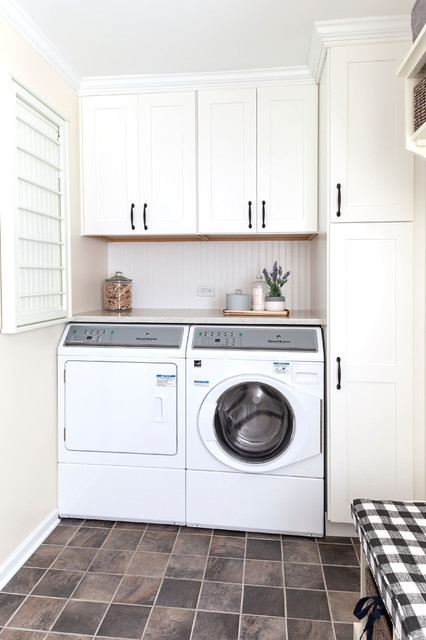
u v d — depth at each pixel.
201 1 1.78
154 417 2.21
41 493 2.13
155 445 2.22
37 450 2.10
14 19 1.80
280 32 2.00
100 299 2.83
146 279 2.93
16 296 1.78
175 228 2.45
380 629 1.28
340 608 1.68
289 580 1.84
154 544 2.09
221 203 2.42
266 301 2.51
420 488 2.07
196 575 1.87
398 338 2.03
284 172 2.37
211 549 2.05
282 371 2.11
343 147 2.02
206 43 2.09
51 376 2.24
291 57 2.22
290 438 2.13
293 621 1.62
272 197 2.38
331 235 2.04
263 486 2.15
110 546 2.08
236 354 2.14
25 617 1.63
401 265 2.01
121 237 2.74
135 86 2.42
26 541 1.99
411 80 1.63
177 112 2.42
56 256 2.21
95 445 2.26
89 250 2.64
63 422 2.28
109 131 2.46
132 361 2.22
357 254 2.03
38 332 2.10
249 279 2.85
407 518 1.38
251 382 2.14
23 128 1.86
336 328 2.05
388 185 2.00
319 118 2.32
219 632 1.56
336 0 1.78
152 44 2.09
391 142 1.99
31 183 1.93
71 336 2.32
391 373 2.04
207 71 2.34
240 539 2.14
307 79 2.33
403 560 1.18
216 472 2.18
